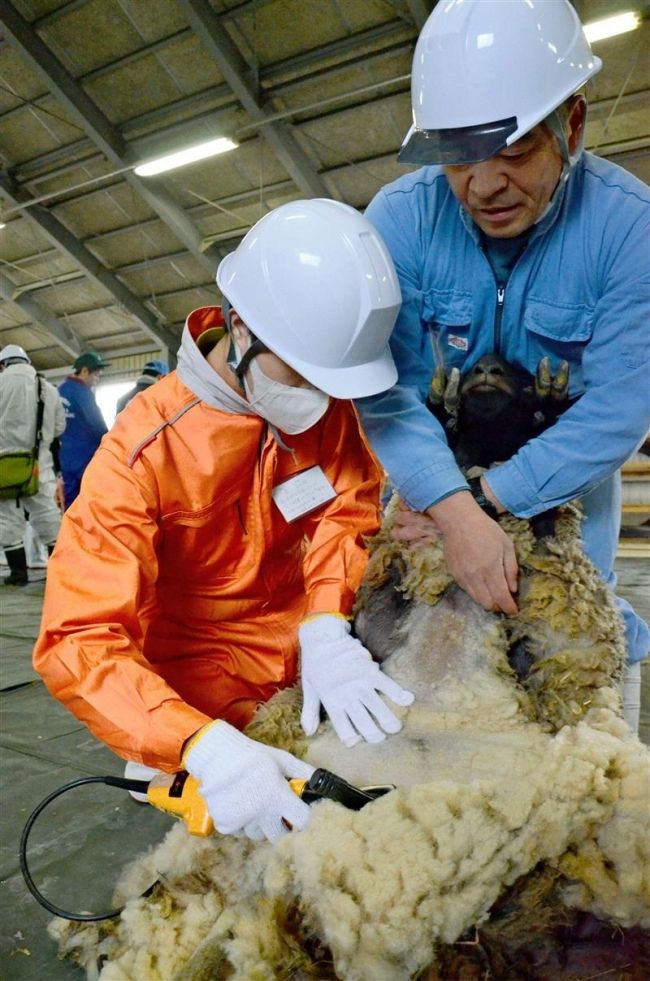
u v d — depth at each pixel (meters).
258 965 1.01
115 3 7.74
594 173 1.38
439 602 1.40
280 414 1.41
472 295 1.47
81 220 11.24
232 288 1.36
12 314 13.92
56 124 9.65
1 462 5.53
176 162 9.10
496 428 1.55
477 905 0.99
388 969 0.97
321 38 7.68
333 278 1.28
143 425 1.44
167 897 1.18
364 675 1.32
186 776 1.24
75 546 1.32
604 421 1.36
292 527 1.71
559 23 1.26
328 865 1.01
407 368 1.55
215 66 8.27
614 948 1.03
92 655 1.24
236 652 1.75
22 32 8.11
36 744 2.36
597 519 1.67
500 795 1.03
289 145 8.84
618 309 1.35
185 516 1.50
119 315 13.06
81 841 1.71
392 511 1.65
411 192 1.51
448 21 1.25
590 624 1.30
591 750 1.06
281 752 1.19
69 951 1.29
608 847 1.02
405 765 1.17
